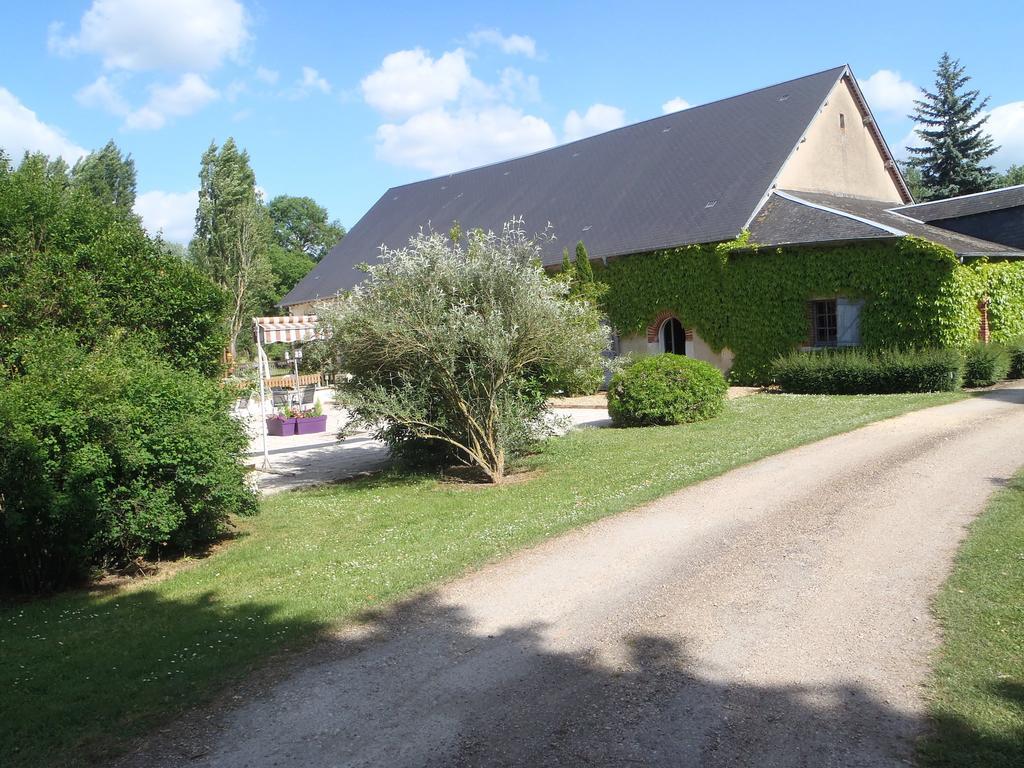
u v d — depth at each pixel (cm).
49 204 1127
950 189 4050
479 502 930
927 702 384
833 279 1945
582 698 410
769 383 2095
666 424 1500
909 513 716
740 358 2152
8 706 426
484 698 415
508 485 1028
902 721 369
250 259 3691
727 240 2139
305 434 1861
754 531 696
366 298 1030
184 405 763
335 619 543
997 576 538
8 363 890
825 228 1972
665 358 1559
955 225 2402
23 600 668
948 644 444
